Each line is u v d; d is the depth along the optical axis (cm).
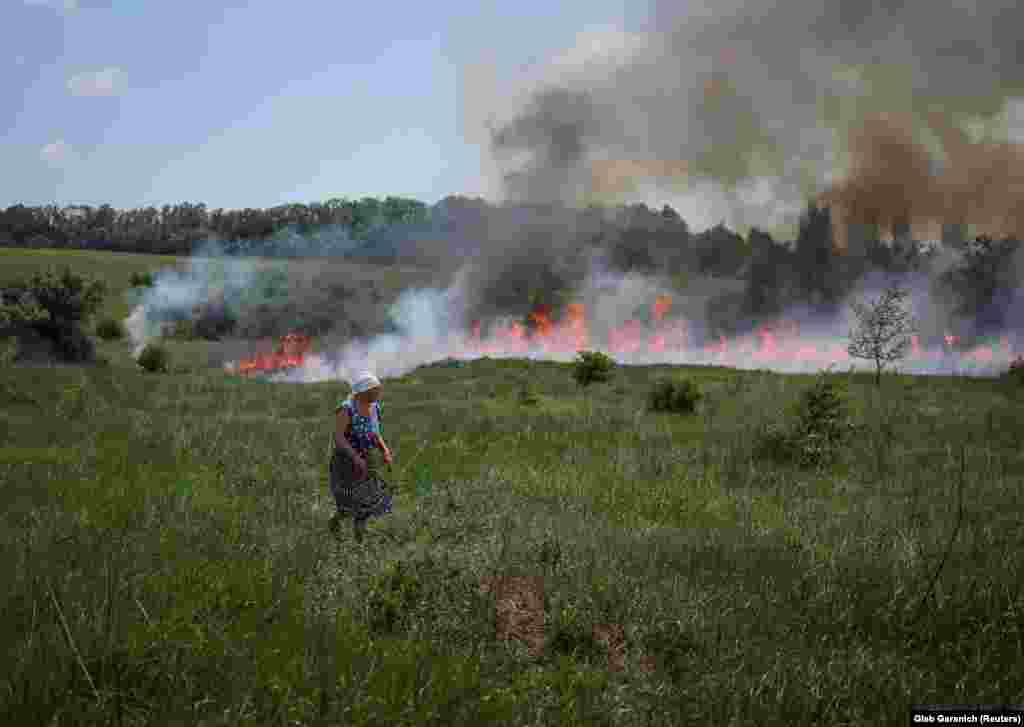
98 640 361
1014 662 430
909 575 558
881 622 489
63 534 570
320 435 1317
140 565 497
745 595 534
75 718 303
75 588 436
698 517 801
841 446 1266
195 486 839
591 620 455
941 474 1059
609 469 1077
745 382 2902
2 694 310
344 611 443
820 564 595
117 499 745
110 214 12031
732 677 402
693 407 1931
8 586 432
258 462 1038
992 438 1380
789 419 1478
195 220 12081
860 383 2920
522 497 838
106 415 1577
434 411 1908
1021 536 685
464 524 627
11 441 1174
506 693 358
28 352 3825
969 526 739
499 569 520
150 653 355
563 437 1407
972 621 478
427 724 328
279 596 462
